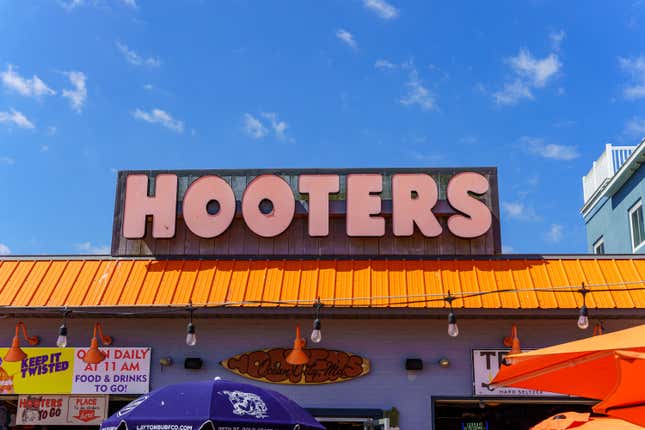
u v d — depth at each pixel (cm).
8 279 1516
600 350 598
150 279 1511
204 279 1505
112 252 1590
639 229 2100
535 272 1485
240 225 1608
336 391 1474
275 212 1579
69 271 1538
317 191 1588
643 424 606
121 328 1521
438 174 1623
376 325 1508
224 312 1446
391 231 1588
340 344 1500
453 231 1552
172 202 1596
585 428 725
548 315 1445
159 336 1516
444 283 1469
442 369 1480
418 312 1435
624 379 570
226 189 1599
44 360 1494
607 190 2350
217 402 831
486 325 1497
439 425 1716
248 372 1486
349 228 1560
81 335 1520
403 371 1480
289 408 898
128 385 1484
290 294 1460
